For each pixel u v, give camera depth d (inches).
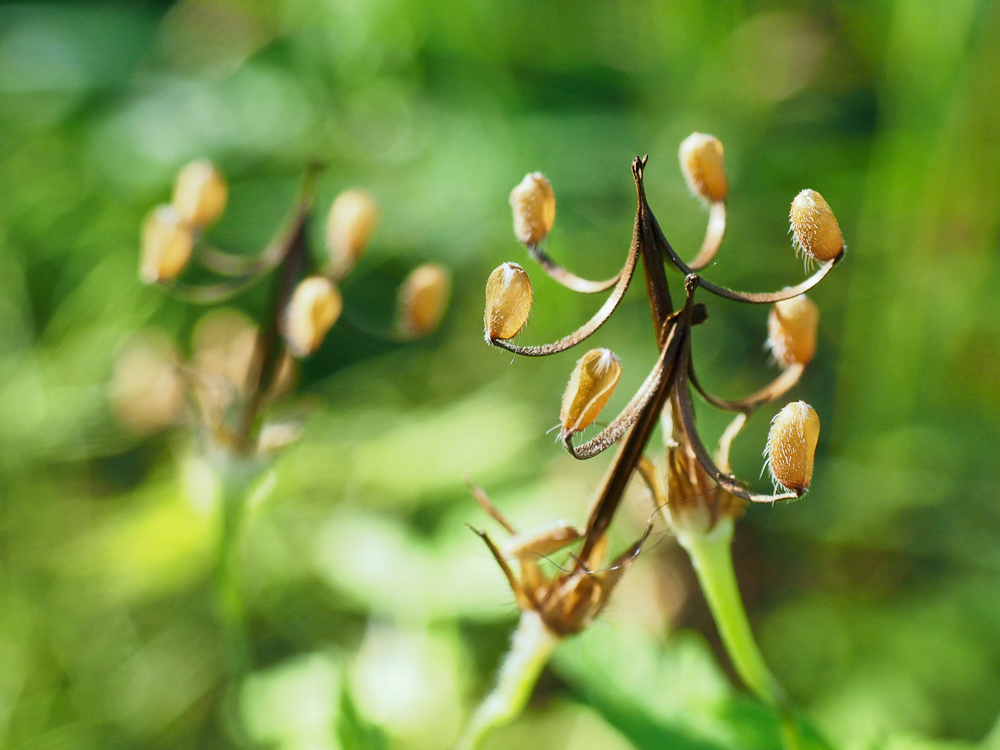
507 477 11.7
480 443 12.1
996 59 11.3
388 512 11.8
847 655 10.7
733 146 13.6
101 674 11.1
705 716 7.3
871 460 11.8
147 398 12.2
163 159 14.7
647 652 7.4
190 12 15.9
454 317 14.0
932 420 11.9
